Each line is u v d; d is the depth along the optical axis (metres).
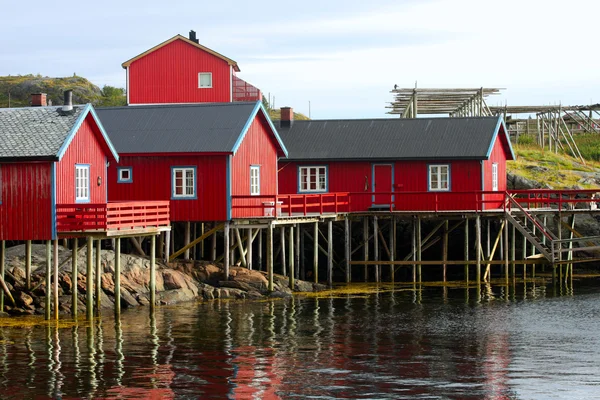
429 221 49.53
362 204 46.66
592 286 42.69
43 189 31.47
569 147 65.88
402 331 30.61
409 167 47.00
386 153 47.06
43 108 33.97
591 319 32.97
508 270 45.53
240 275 39.47
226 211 39.66
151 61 57.53
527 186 53.44
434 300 38.06
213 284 39.12
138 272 36.75
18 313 33.00
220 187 39.81
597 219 51.09
